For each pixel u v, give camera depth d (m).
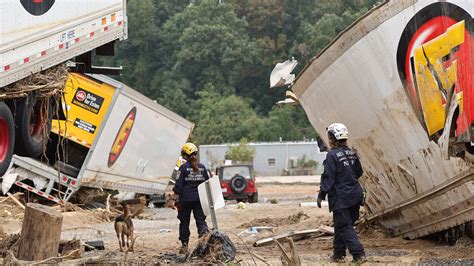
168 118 40.81
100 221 30.39
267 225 25.91
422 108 16.70
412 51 16.64
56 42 20.70
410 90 16.86
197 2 169.38
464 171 16.17
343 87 18.34
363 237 20.06
